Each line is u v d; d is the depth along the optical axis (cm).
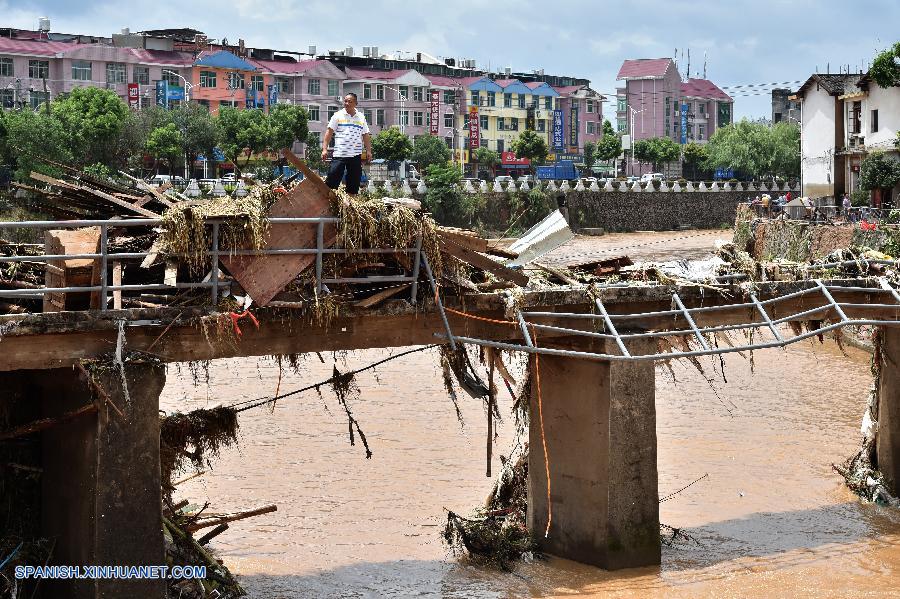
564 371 1308
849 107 5634
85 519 1009
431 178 6144
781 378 2592
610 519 1277
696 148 9450
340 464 1809
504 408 2216
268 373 2500
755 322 1360
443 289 1186
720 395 2388
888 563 1380
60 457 1080
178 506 1251
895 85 4831
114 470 998
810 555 1404
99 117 5447
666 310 1332
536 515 1360
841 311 1406
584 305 1269
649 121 10975
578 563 1313
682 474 1781
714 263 1449
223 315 1038
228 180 5003
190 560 1215
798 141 8831
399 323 1169
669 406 2278
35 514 1144
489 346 1185
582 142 10194
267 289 1063
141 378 1011
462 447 1923
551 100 9694
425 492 1664
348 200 1096
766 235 4784
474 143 8750
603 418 1270
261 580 1317
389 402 2255
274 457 1842
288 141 6309
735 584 1288
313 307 1090
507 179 7069
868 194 5225
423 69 9012
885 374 1642
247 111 6284
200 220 1015
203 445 1238
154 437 1019
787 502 1638
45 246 1084
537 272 1326
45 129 4644
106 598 996
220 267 1073
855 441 1998
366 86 8169
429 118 8562
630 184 7162
